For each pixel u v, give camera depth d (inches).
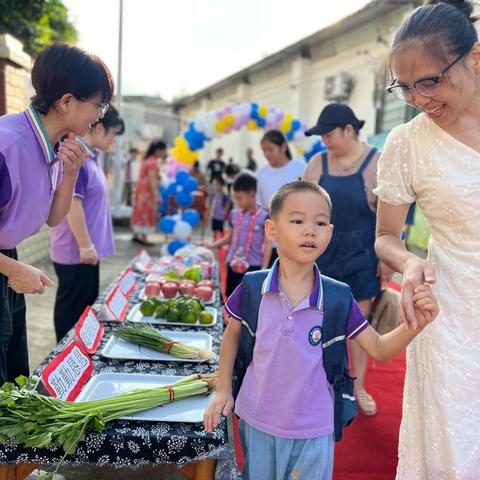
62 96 66.6
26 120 68.3
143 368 83.0
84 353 82.3
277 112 280.1
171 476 91.2
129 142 853.2
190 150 283.3
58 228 114.8
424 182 57.9
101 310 103.8
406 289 53.8
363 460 97.3
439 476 59.1
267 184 165.2
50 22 423.8
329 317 61.0
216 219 347.6
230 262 158.1
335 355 61.9
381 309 120.6
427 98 52.1
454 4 53.2
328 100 449.1
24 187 67.9
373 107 384.8
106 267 262.8
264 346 61.5
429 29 49.6
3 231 69.1
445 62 49.3
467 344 56.3
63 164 78.4
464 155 54.7
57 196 82.1
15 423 59.5
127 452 61.5
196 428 63.6
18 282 67.4
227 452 62.9
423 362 60.1
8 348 83.5
